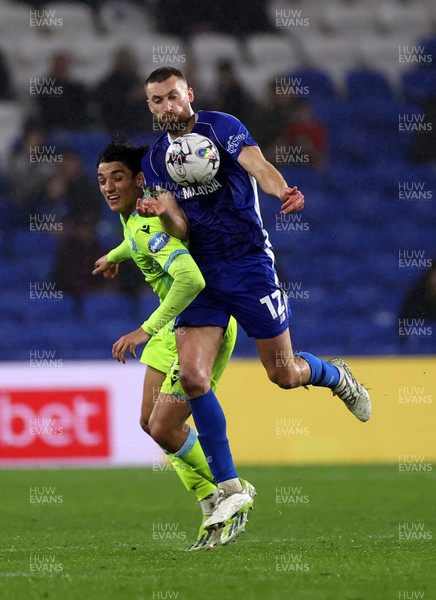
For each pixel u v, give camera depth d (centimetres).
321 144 5916
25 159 5478
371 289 5731
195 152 1991
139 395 4159
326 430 4300
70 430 4109
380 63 6438
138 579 1555
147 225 2042
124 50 5638
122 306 5244
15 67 6078
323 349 5456
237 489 2022
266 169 1998
